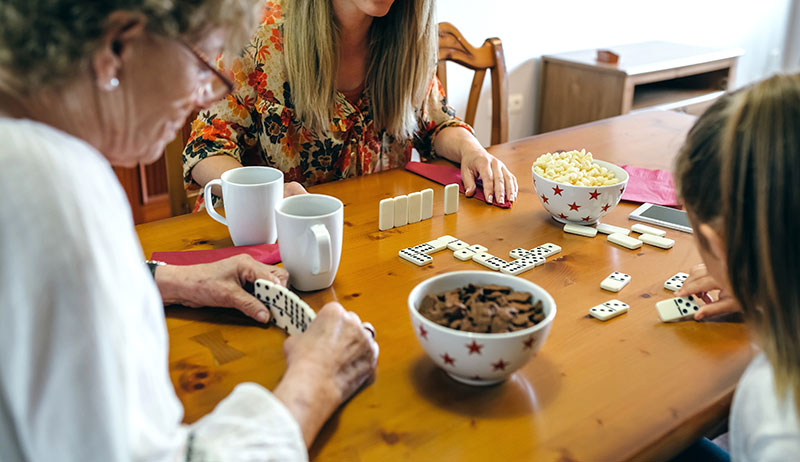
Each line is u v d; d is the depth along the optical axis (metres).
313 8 1.49
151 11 0.54
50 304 0.48
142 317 0.57
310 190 1.45
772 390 0.67
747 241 0.65
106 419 0.50
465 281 0.87
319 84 1.57
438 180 1.52
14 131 0.49
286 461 0.65
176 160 1.74
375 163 1.80
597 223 1.30
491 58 2.19
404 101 1.69
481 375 0.78
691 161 0.73
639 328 0.94
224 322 0.96
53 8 0.50
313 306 0.99
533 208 1.39
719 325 0.95
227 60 0.71
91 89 0.56
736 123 0.65
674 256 1.17
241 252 1.15
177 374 0.84
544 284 1.06
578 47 3.89
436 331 0.77
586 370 0.84
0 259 0.47
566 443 0.72
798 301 0.63
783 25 4.92
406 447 0.71
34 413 0.50
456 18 3.31
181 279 0.98
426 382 0.82
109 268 0.51
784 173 0.60
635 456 0.70
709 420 0.78
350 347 0.80
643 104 3.60
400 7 1.58
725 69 3.84
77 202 0.49
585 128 1.94
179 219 1.32
